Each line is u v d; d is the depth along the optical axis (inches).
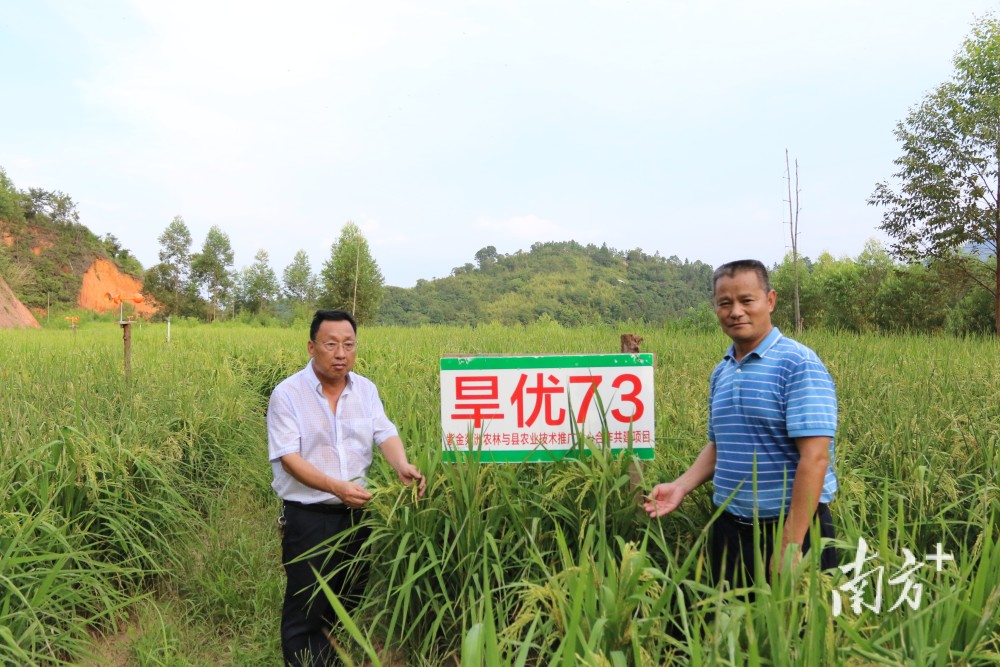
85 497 165.3
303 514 131.8
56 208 3390.7
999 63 708.0
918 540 138.9
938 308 832.3
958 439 154.8
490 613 71.4
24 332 722.2
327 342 130.3
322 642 134.7
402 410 204.1
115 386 253.6
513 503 132.6
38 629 126.4
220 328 1005.8
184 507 190.2
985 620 73.9
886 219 812.0
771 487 107.5
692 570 123.7
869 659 71.7
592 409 139.9
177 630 149.0
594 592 85.7
